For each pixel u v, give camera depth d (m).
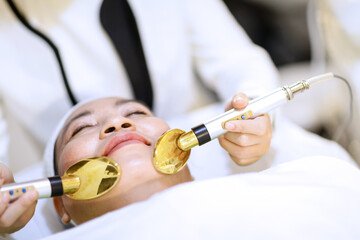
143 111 0.92
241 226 0.60
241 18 1.88
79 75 1.15
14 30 1.11
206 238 0.59
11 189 0.64
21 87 1.15
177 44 1.24
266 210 0.62
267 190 0.64
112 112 0.89
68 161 0.80
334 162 0.76
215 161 1.02
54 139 0.96
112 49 1.17
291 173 0.72
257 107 0.75
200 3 1.24
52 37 1.12
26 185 0.65
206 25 1.24
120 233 0.60
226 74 1.22
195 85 1.38
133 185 0.72
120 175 0.72
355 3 1.12
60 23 1.13
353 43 1.19
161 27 1.21
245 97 0.76
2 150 1.11
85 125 0.87
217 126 0.73
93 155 0.79
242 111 0.75
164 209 0.61
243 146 0.79
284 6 1.80
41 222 0.93
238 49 1.24
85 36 1.14
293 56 1.81
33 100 1.16
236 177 0.68
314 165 0.75
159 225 0.59
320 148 1.02
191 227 0.59
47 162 0.96
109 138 0.78
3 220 0.63
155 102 1.24
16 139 1.27
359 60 1.21
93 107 0.91
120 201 0.73
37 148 1.31
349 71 1.25
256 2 1.86
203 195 0.63
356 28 1.15
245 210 0.61
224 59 1.24
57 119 1.19
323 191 0.65
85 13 1.14
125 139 0.77
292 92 0.76
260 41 1.87
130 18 1.15
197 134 0.72
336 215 0.63
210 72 1.28
